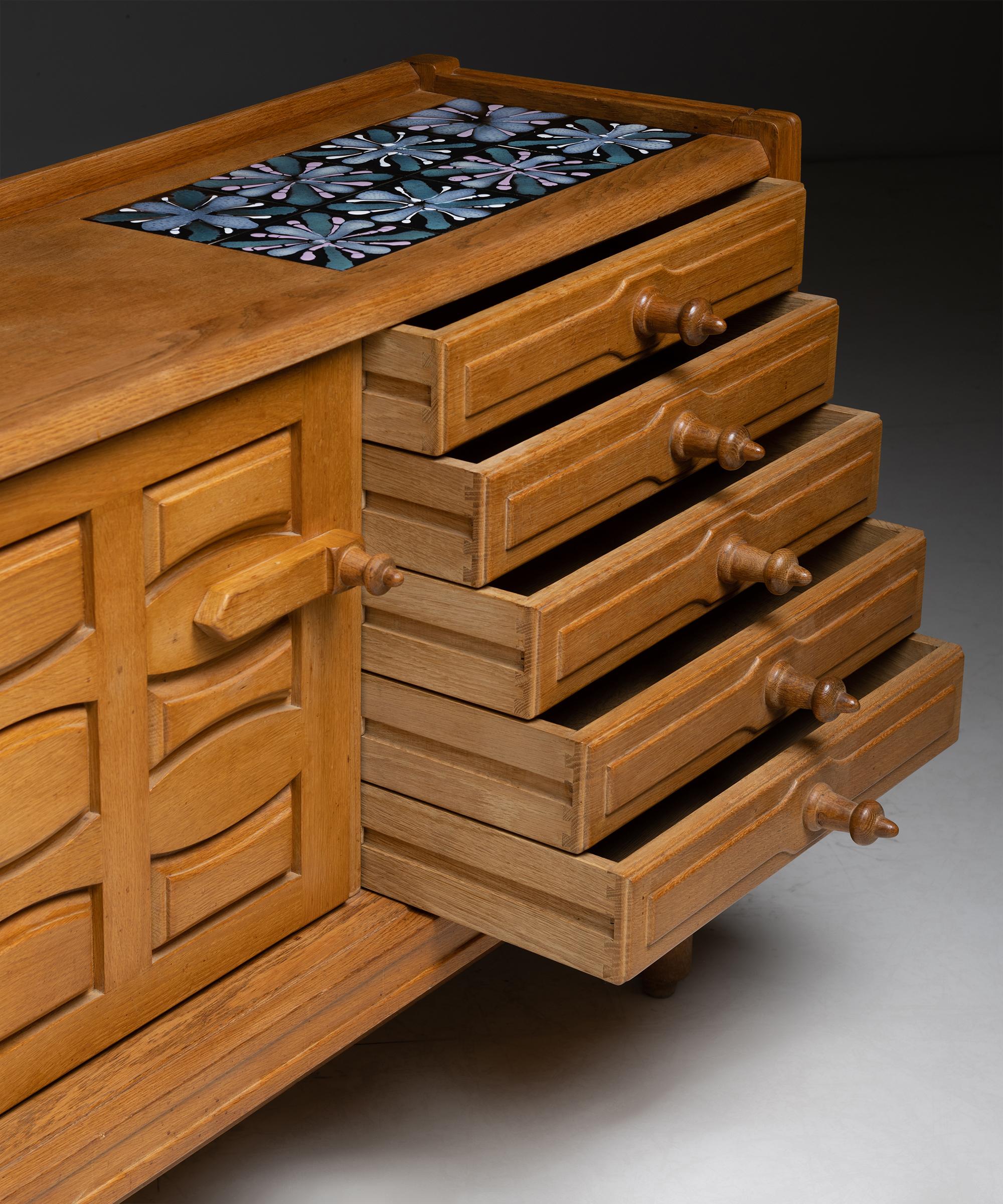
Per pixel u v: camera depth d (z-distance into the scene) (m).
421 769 1.48
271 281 1.37
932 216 4.64
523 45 4.97
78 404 1.12
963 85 5.12
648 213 1.59
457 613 1.40
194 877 1.36
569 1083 1.79
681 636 1.72
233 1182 1.64
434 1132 1.72
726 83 5.07
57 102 4.70
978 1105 1.76
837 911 2.08
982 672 2.60
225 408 1.25
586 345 1.46
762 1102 1.76
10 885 1.21
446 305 1.65
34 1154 1.24
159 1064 1.33
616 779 1.41
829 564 1.83
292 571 1.32
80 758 1.24
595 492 1.46
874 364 3.71
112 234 1.50
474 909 1.49
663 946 1.44
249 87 4.84
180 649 1.28
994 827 2.26
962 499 3.11
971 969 1.98
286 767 1.43
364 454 1.39
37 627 1.16
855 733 1.63
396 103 1.95
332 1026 1.47
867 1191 1.65
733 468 1.54
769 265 1.68
